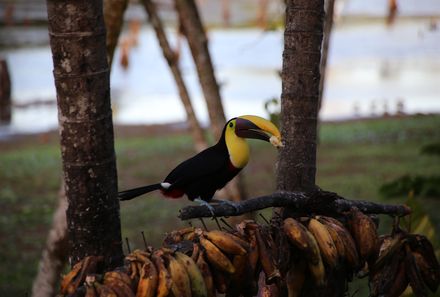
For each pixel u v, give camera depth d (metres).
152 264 4.46
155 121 32.97
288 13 5.75
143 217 18.42
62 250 9.59
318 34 5.70
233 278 4.80
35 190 21.41
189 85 40.47
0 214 18.97
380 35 51.56
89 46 4.79
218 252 4.70
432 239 7.97
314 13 5.64
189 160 6.19
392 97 36.22
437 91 37.53
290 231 5.00
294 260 5.21
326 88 38.16
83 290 4.43
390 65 43.84
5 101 34.66
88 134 4.85
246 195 12.10
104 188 4.92
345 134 27.89
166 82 41.53
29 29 53.38
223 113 11.87
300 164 5.77
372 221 5.42
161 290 4.38
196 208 4.80
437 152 19.80
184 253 4.76
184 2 11.53
